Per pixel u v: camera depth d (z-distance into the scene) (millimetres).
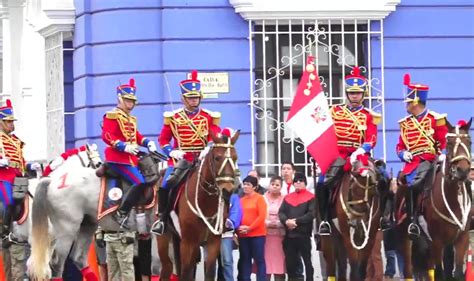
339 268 19094
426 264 19797
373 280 20891
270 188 21188
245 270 20844
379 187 18688
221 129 20812
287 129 23141
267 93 23125
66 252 19109
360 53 23250
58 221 19109
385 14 23062
